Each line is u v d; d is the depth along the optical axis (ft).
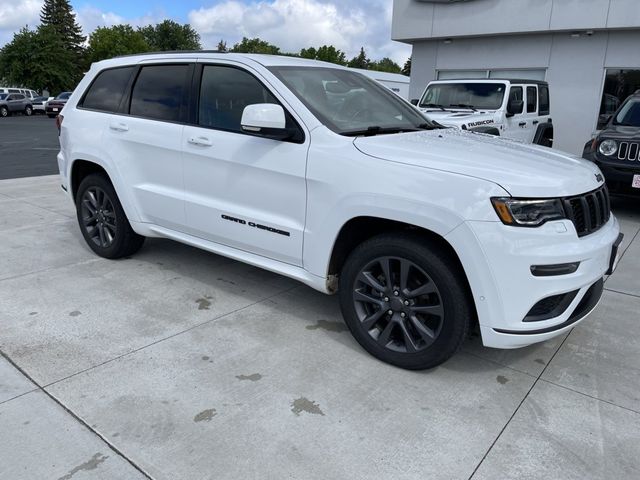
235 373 10.03
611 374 10.38
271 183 11.34
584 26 37.14
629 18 35.40
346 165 10.18
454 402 9.33
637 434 8.59
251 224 11.86
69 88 175.73
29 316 12.12
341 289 10.80
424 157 9.73
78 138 15.52
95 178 15.44
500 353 11.14
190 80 13.19
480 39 43.42
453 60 45.34
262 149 11.38
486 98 30.68
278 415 8.82
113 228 15.48
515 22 39.88
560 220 8.99
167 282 14.37
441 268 9.32
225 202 12.40
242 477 7.45
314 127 10.84
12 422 8.45
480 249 8.78
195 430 8.40
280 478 7.46
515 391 9.73
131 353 10.64
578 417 9.00
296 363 10.45
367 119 11.98
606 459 8.00
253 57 12.32
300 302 13.34
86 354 10.56
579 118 40.32
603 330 12.26
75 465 7.59
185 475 7.47
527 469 7.76
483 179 8.91
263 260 12.12
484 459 7.94
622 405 9.37
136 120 14.11
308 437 8.31
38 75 165.99
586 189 9.70
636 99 24.26
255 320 12.26
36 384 9.50
